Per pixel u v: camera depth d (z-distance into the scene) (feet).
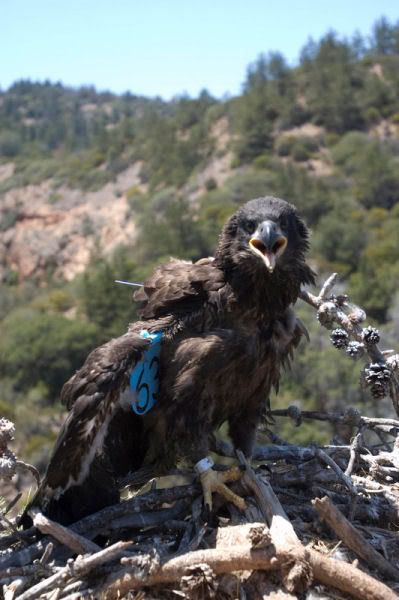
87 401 14.69
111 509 15.60
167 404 16.29
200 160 282.15
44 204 305.53
